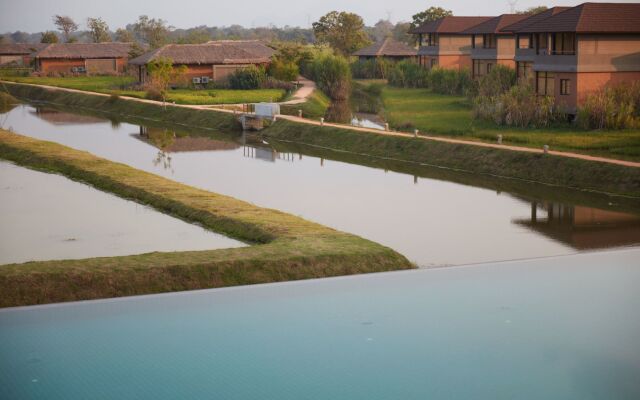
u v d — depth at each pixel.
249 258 9.73
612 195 17.48
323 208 15.84
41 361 3.83
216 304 4.80
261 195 17.33
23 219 14.19
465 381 3.61
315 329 4.33
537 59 28.80
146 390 3.49
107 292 8.77
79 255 11.49
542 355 3.91
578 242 12.98
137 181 17.72
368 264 10.14
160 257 9.72
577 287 5.15
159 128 32.72
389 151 24.50
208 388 3.53
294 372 3.71
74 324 4.40
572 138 23.23
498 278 5.41
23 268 8.96
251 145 27.41
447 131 26.27
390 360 3.86
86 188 17.73
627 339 4.14
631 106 25.31
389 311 4.64
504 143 23.19
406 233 13.55
